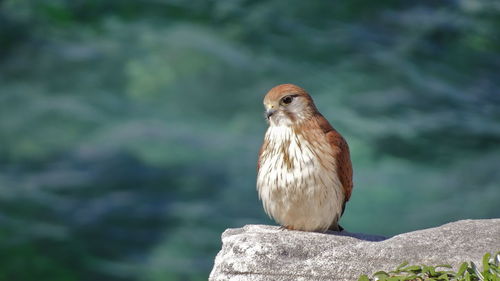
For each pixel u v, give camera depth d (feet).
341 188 22.72
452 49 89.56
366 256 17.67
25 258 56.80
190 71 82.07
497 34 91.97
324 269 17.63
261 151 23.04
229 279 17.98
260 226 23.20
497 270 16.16
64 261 56.65
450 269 16.93
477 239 17.85
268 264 17.99
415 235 18.21
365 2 94.79
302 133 22.02
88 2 92.27
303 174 21.75
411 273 16.74
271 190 22.35
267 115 22.21
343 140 22.97
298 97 22.18
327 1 94.73
